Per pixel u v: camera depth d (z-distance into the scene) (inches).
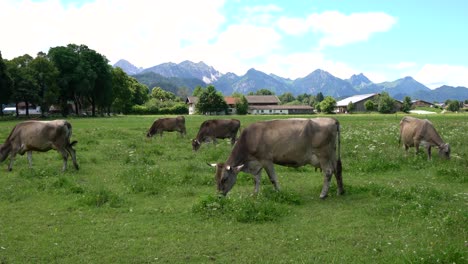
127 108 4409.5
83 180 527.8
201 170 589.9
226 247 288.0
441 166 582.6
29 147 580.4
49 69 2790.4
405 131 702.5
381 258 263.1
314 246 288.5
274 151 424.2
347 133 1110.4
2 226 335.6
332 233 313.9
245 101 5285.4
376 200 407.5
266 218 346.9
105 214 369.1
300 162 429.1
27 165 644.7
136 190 456.8
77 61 3041.3
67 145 594.9
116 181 518.6
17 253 278.4
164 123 1175.0
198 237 308.0
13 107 5403.5
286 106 6190.9
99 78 3292.3
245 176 515.5
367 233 313.0
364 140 908.6
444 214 340.2
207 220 347.3
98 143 967.6
